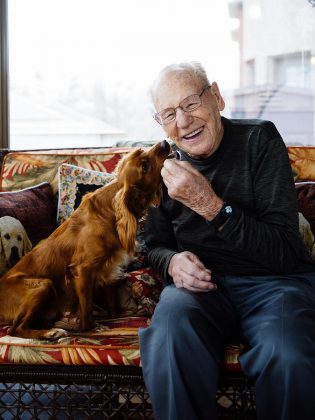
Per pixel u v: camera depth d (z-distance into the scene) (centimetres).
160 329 139
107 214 169
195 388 134
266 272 159
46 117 302
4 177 212
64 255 167
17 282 166
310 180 208
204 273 154
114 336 153
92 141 308
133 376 146
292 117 318
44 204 197
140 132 310
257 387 131
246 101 316
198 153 163
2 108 279
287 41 310
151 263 175
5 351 148
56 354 146
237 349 144
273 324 137
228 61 309
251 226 148
